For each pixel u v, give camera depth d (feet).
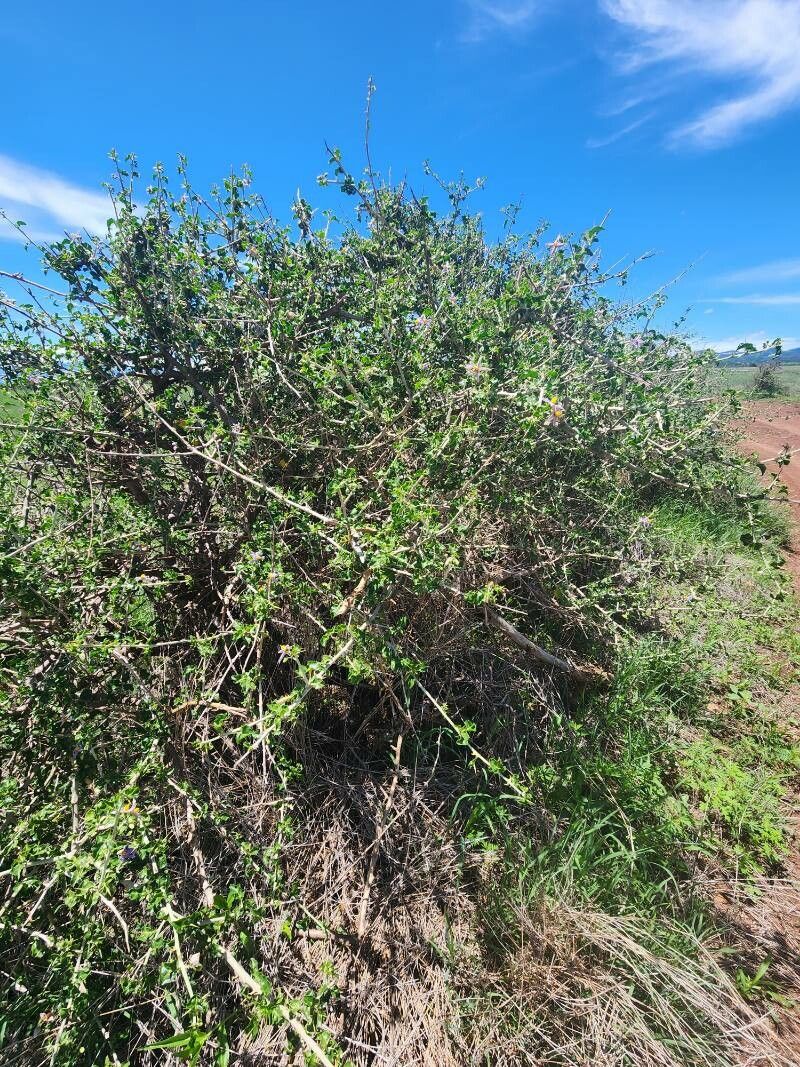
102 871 4.22
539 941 5.77
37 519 7.31
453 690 8.34
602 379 9.49
